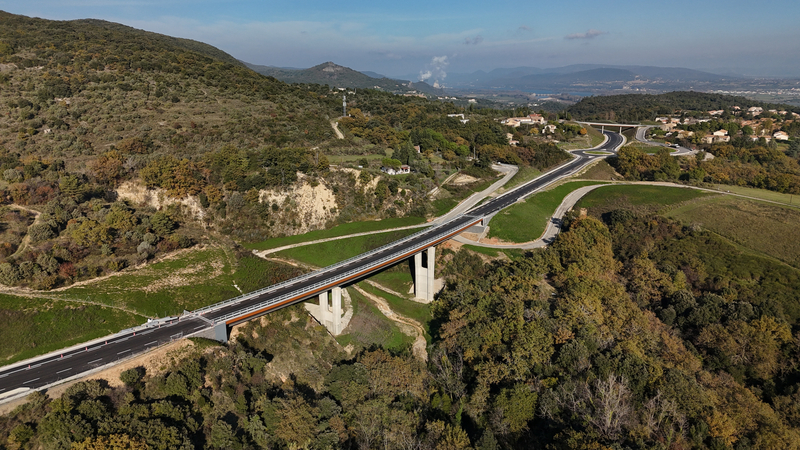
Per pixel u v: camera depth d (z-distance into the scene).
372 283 118.19
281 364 79.88
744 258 107.25
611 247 117.94
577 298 84.81
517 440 60.12
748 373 78.19
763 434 58.53
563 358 68.81
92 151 123.94
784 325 83.31
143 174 114.00
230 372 71.25
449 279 114.12
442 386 76.00
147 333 73.12
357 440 62.88
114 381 61.84
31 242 85.69
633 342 74.38
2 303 71.75
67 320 72.50
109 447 50.56
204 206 120.44
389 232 127.12
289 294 83.75
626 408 57.22
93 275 85.12
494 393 68.88
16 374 61.16
